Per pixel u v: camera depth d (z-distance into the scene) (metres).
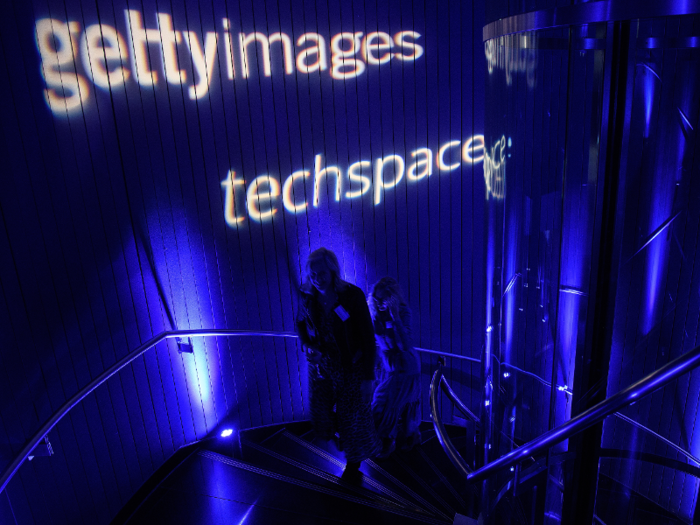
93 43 3.33
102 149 3.46
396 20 4.13
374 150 4.34
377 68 4.19
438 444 4.60
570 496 1.93
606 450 1.79
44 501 3.29
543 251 1.86
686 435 1.59
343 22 4.05
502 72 2.05
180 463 3.91
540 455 2.04
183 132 3.79
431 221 4.61
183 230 3.93
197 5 3.66
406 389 4.07
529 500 2.17
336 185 4.33
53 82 3.18
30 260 3.16
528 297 2.00
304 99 4.09
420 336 4.89
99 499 3.66
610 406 1.55
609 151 1.54
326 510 3.30
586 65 1.55
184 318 4.08
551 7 1.64
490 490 2.67
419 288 4.75
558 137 1.70
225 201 4.04
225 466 3.87
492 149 2.25
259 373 4.55
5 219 3.02
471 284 4.82
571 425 1.67
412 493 3.76
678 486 1.64
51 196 3.23
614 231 1.58
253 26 3.85
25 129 3.08
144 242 3.77
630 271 1.58
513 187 2.02
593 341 1.71
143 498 3.87
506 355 2.24
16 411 3.13
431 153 4.45
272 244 4.29
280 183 4.19
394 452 4.25
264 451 4.12
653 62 1.41
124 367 3.79
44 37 3.12
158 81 3.63
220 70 3.82
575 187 1.66
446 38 4.23
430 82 4.30
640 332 1.61
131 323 3.79
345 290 3.27
